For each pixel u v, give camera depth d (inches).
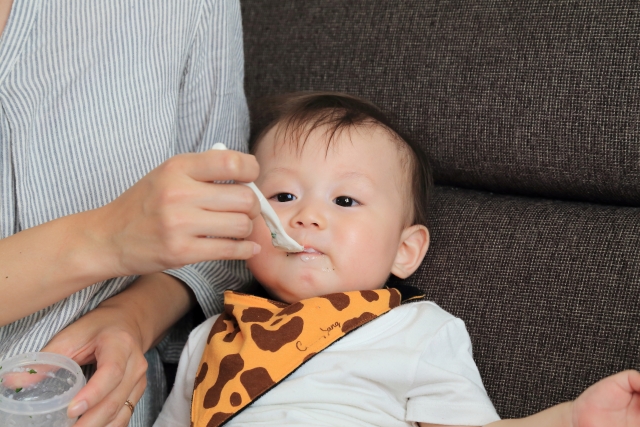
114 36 37.1
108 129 36.7
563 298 38.6
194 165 27.4
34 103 34.5
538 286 39.5
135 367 32.7
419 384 35.8
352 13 49.4
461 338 38.0
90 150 36.1
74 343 33.0
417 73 46.3
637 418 27.9
